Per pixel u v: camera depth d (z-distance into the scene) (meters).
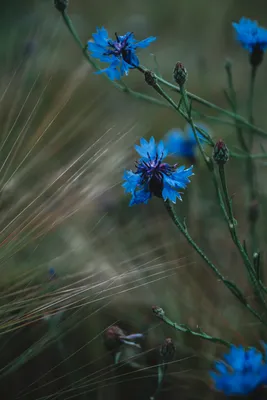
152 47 1.46
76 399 0.70
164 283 0.79
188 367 0.73
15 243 0.65
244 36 0.72
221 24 1.57
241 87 1.27
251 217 0.76
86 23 1.46
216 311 0.77
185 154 0.86
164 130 1.08
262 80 1.31
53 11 1.34
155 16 1.67
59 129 0.94
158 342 0.74
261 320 0.62
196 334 0.61
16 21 1.33
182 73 0.63
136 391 0.71
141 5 1.70
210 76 1.30
